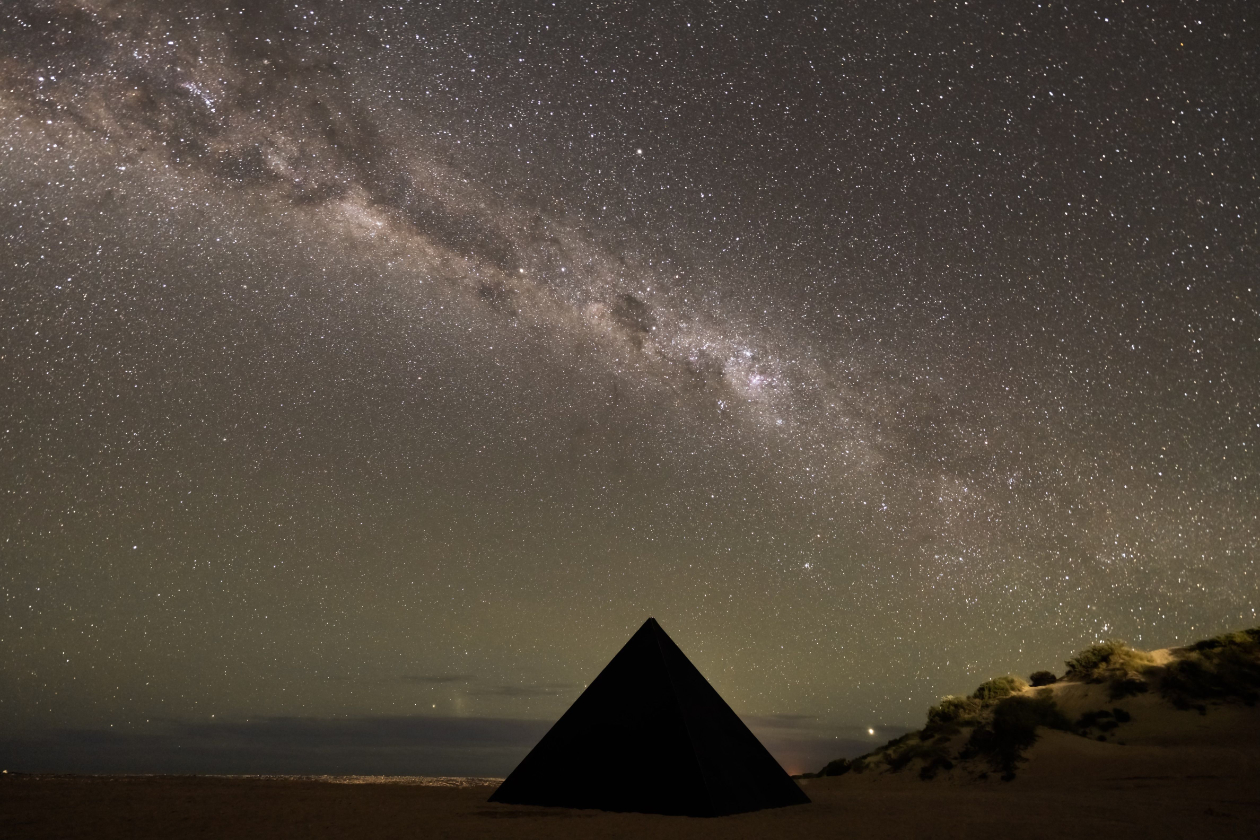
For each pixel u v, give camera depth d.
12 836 7.26
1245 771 14.05
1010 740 18.34
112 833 7.51
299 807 10.05
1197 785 13.30
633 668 11.05
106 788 12.64
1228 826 8.32
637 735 10.22
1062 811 9.84
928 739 20.89
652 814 9.36
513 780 10.71
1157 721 19.20
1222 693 19.94
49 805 9.83
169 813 9.23
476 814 9.30
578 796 10.05
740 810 9.57
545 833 7.60
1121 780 14.52
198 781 15.70
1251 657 21.67
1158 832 7.86
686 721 10.11
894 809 10.17
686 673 11.05
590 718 10.76
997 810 10.02
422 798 11.59
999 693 23.95
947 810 10.03
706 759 9.80
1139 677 21.73
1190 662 21.70
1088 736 19.19
